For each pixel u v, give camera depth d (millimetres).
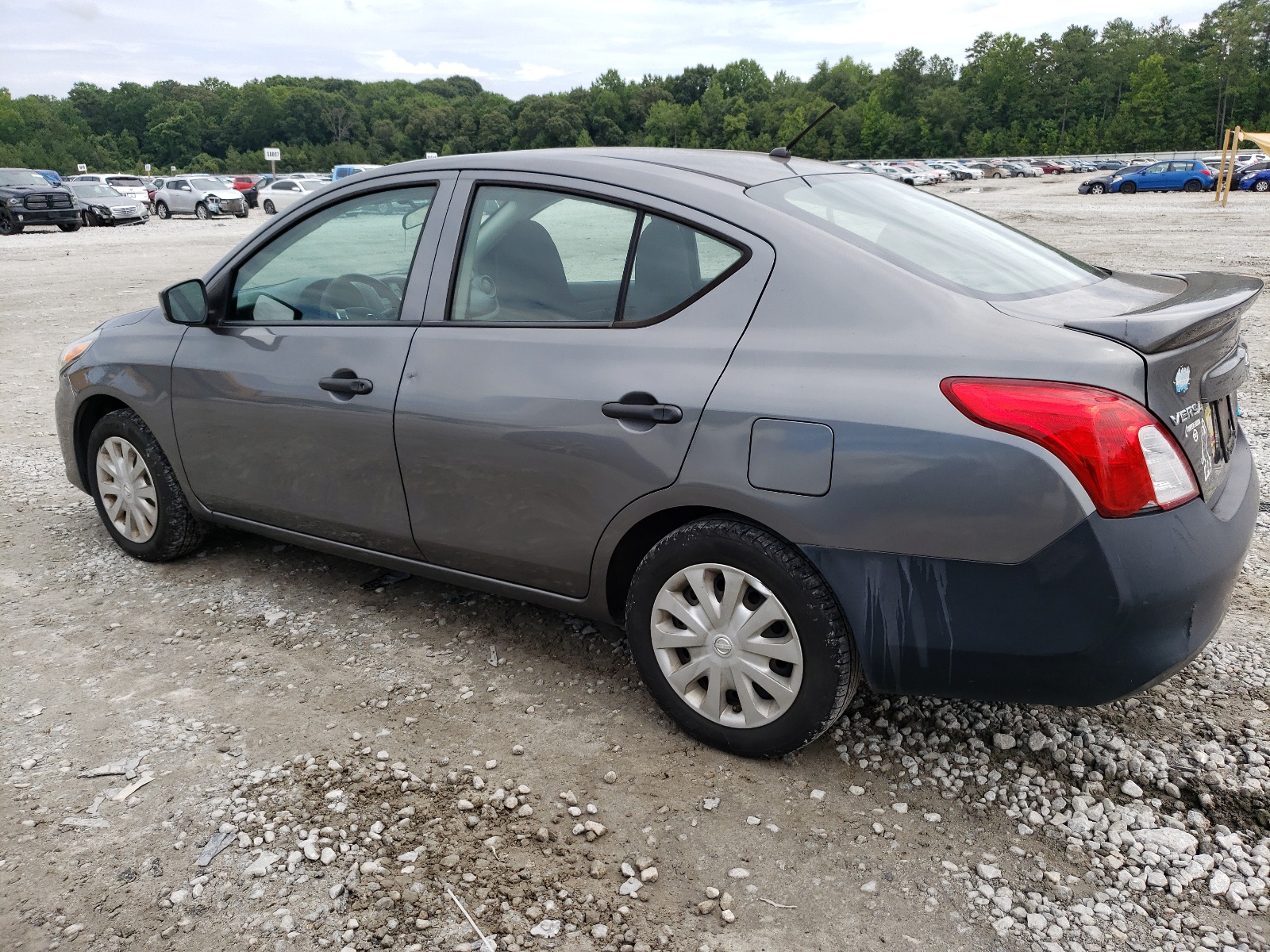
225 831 2398
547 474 2758
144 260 18953
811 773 2604
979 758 2643
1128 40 140750
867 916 2105
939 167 81938
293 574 4012
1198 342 2262
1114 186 46250
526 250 2873
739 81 178125
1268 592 3607
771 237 2488
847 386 2273
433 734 2828
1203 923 2057
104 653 3344
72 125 180625
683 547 2568
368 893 2188
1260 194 40688
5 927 2098
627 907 2143
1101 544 2061
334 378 3188
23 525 4652
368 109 197625
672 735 2799
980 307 2287
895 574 2252
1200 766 2562
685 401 2475
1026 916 2090
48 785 2590
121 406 4168
